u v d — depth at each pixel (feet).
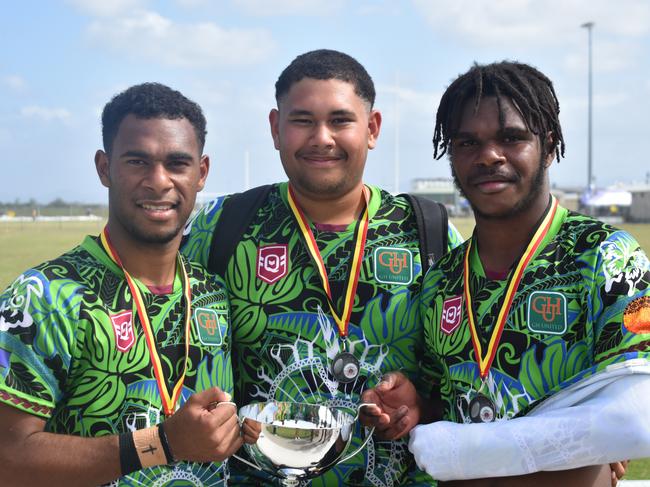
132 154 7.88
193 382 8.27
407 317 9.46
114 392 7.75
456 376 8.27
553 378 7.54
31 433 7.20
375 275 9.47
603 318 7.26
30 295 7.41
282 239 9.55
